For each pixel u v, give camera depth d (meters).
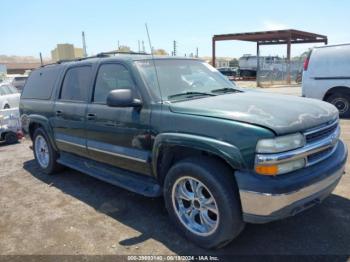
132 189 4.01
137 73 3.92
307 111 3.29
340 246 3.23
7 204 4.70
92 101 4.58
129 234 3.68
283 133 2.88
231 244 3.35
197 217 3.47
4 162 7.02
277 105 3.37
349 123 8.78
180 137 3.30
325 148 3.28
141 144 3.81
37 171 6.23
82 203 4.59
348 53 9.22
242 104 3.39
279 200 2.81
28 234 3.80
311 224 3.64
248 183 2.86
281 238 3.41
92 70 4.67
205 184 3.17
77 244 3.54
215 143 3.02
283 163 2.89
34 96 6.08
